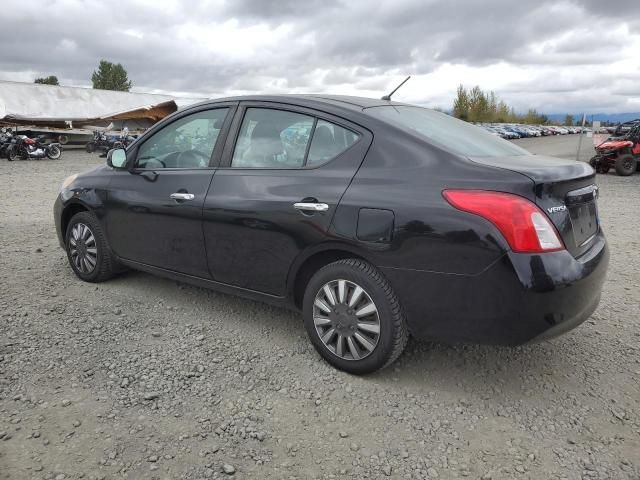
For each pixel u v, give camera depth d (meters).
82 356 3.36
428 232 2.74
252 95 3.77
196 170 3.84
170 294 4.48
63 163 20.34
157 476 2.32
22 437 2.54
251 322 3.96
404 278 2.84
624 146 16.72
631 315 4.25
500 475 2.38
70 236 4.75
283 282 3.37
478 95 82.94
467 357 3.47
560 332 2.73
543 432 2.70
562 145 39.00
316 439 2.62
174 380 3.11
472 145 3.24
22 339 3.55
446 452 2.54
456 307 2.74
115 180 4.37
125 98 34.47
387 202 2.87
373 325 3.01
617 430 2.72
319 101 3.45
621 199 11.20
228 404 2.88
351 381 3.14
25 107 30.59
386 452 2.53
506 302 2.61
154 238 4.07
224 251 3.62
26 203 9.45
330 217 3.04
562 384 3.16
